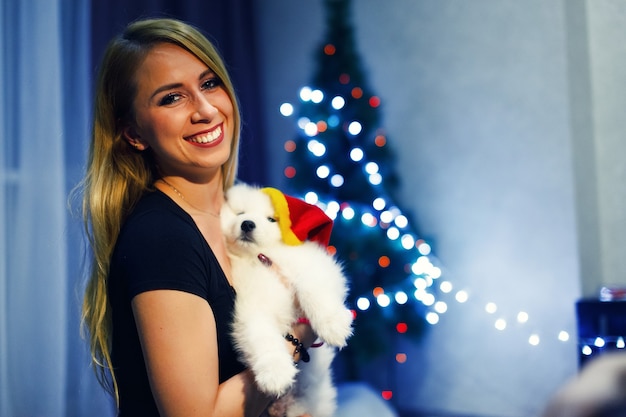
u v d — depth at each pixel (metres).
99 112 1.39
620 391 0.53
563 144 3.30
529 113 3.40
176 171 1.39
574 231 3.28
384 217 3.48
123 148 1.41
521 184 3.43
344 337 1.46
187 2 3.67
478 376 3.54
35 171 2.66
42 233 2.66
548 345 3.36
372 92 3.88
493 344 3.50
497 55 3.48
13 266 2.60
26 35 2.67
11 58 2.63
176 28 1.38
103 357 1.37
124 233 1.28
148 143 1.37
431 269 3.44
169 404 1.18
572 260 3.29
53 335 2.65
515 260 3.45
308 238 1.67
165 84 1.32
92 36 3.02
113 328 1.30
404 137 3.78
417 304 3.50
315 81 3.82
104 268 1.34
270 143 4.28
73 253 2.78
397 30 3.79
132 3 3.27
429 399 3.67
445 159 3.65
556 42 3.31
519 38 3.42
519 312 3.43
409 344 3.73
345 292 1.61
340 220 3.48
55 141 2.71
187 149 1.34
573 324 3.29
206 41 1.42
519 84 3.42
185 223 1.29
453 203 3.63
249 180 4.11
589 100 3.45
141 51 1.35
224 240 1.52
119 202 1.37
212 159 1.36
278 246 1.57
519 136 3.43
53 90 2.72
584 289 3.30
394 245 3.46
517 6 3.42
